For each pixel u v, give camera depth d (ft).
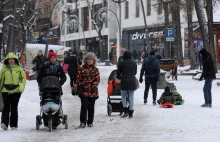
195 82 118.93
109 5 311.88
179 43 173.58
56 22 378.73
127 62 58.39
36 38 378.53
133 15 287.89
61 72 51.03
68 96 88.38
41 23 344.69
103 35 321.73
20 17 175.11
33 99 83.76
